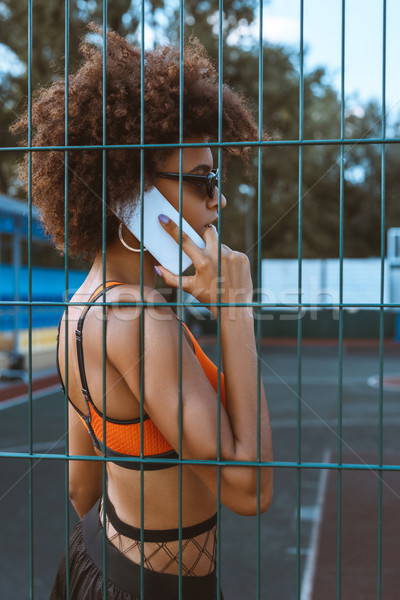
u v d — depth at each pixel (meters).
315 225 32.84
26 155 1.46
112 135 1.24
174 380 1.10
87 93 1.26
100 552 1.33
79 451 1.55
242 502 1.12
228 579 3.45
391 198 36.75
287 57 22.25
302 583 3.37
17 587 3.32
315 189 33.16
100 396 1.20
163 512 1.23
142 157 1.17
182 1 1.15
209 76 1.32
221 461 1.11
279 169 27.17
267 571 3.55
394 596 3.17
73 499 1.61
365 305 1.07
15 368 12.50
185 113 1.24
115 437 1.20
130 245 1.27
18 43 16.11
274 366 17.88
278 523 4.38
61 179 1.33
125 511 1.27
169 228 1.20
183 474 1.22
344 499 4.93
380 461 1.09
